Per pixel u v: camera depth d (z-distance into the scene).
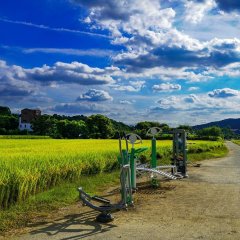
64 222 9.16
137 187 15.03
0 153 20.92
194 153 40.28
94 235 8.01
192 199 12.30
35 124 113.69
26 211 10.25
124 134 12.06
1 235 8.05
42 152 21.88
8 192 10.65
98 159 18.28
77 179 16.05
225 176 19.30
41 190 13.09
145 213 10.13
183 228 8.58
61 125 111.25
